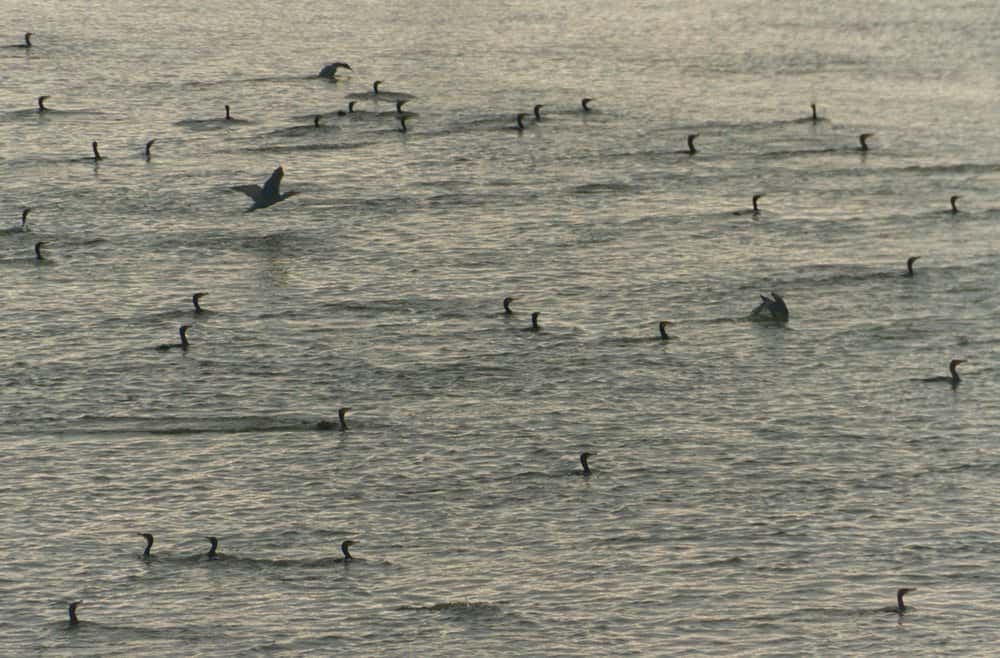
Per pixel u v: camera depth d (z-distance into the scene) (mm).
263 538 115062
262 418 137000
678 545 114812
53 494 121625
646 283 171375
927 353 152500
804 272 175375
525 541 115188
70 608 103688
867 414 138000
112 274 173000
